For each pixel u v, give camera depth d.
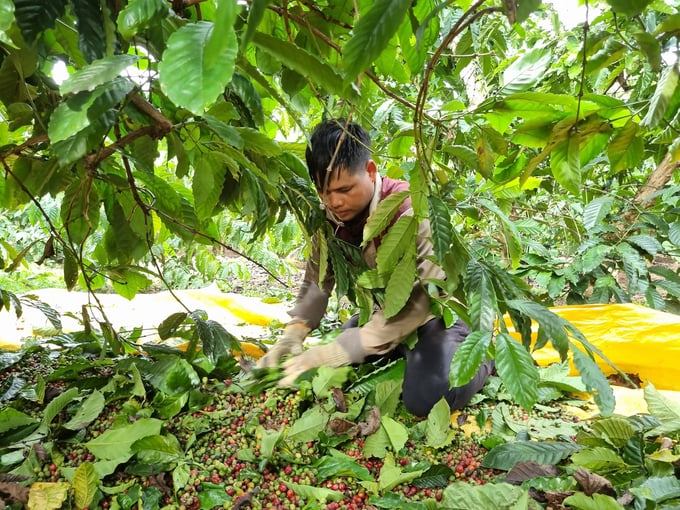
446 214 1.02
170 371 1.66
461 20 0.72
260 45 0.80
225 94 1.20
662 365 1.91
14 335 2.41
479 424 1.62
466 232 3.40
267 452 1.36
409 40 1.01
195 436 1.47
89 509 1.18
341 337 1.70
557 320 1.03
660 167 2.85
